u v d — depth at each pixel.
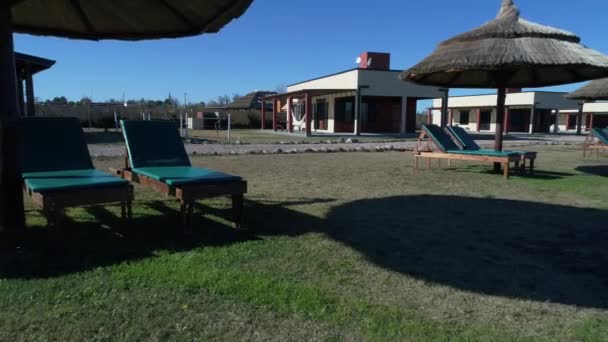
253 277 3.06
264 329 2.37
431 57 8.55
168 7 4.96
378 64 30.17
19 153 4.02
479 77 10.53
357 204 5.66
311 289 2.88
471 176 8.49
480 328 2.45
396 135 25.83
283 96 27.58
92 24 5.55
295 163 10.33
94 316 2.45
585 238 4.25
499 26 8.17
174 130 5.51
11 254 3.40
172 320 2.43
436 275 3.23
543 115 39.38
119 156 10.66
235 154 12.30
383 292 2.91
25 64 14.88
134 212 4.86
